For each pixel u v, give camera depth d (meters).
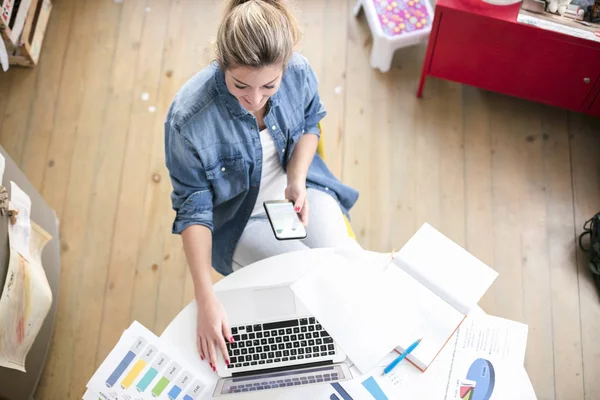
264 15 1.18
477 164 2.31
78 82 2.43
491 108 2.41
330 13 2.59
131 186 2.26
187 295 2.09
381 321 1.35
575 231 2.20
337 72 2.47
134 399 1.30
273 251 1.65
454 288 1.37
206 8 2.58
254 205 1.65
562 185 2.27
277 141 1.56
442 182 2.28
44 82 2.43
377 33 2.35
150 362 1.34
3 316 1.58
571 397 1.95
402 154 2.33
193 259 1.45
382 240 2.19
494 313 2.07
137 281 2.11
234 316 1.38
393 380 1.33
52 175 2.27
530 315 2.06
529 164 2.31
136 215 2.21
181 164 1.43
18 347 1.69
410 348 1.33
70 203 2.22
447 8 2.00
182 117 1.37
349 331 1.34
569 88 2.19
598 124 2.38
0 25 2.21
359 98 2.43
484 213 2.23
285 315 1.37
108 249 2.15
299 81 1.50
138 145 2.32
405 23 2.36
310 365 1.34
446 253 1.41
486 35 2.07
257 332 1.36
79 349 2.00
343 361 1.35
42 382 1.94
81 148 2.31
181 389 1.32
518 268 2.14
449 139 2.36
